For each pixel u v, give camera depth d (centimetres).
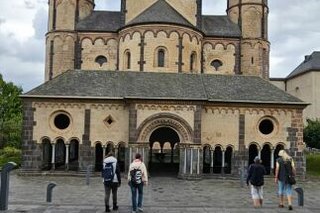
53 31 5756
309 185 3203
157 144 5419
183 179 3372
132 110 3409
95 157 3547
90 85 3647
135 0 5544
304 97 8456
